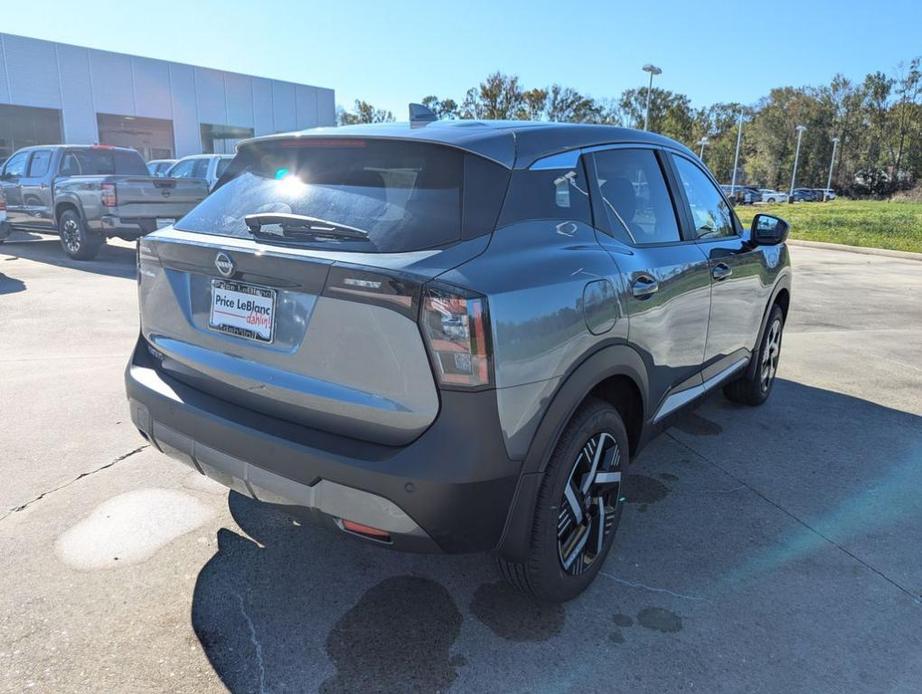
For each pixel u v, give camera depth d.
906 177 78.44
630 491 3.58
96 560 2.79
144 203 10.35
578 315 2.33
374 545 2.17
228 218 2.61
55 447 3.79
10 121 28.36
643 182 3.21
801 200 67.56
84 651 2.27
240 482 2.34
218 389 2.49
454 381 1.99
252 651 2.31
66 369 5.15
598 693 2.18
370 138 2.50
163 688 2.13
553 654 2.35
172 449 2.58
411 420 2.04
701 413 4.77
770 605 2.64
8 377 4.94
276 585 2.68
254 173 2.79
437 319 1.97
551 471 2.32
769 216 4.07
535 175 2.50
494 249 2.21
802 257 15.56
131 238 10.47
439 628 2.47
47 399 4.51
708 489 3.61
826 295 9.99
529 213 2.41
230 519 3.14
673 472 3.81
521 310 2.10
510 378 2.07
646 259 2.89
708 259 3.45
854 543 3.11
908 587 2.78
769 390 5.00
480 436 2.03
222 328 2.46
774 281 4.53
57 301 7.55
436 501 2.00
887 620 2.57
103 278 9.22
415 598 2.64
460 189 2.30
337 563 2.85
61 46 28.89
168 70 32.53
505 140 2.50
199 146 34.41
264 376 2.31
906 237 20.23
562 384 2.29
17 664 2.20
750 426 4.54
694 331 3.36
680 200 3.48
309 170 2.61
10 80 27.58
